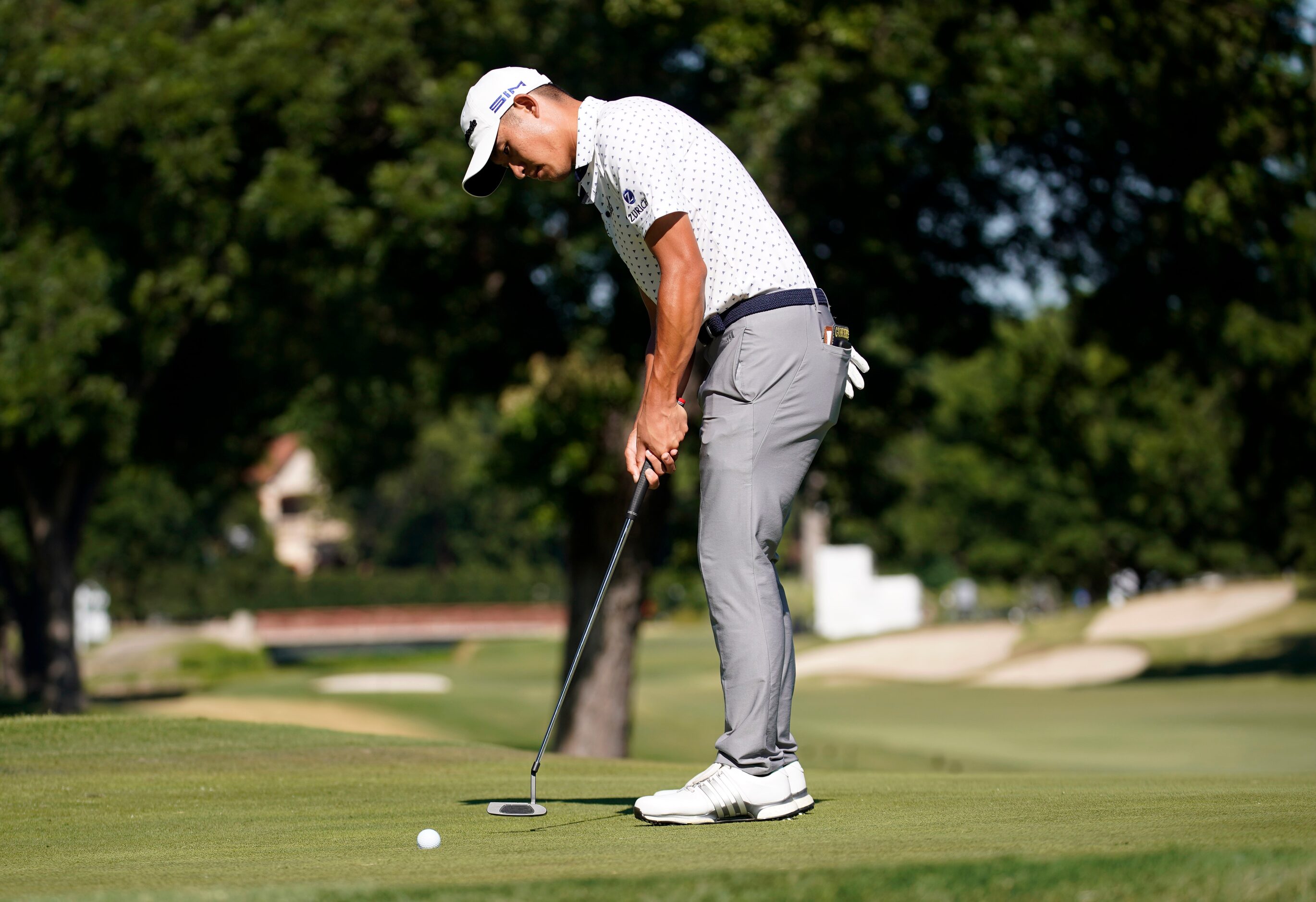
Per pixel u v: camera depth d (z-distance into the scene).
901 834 8.94
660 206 10.59
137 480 80.50
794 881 6.40
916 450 150.62
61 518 68.19
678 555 55.44
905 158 42.47
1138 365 53.19
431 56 46.00
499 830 10.09
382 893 6.39
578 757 17.31
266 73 44.22
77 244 50.62
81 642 147.25
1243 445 61.34
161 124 44.59
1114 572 151.00
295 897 6.39
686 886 6.41
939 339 51.94
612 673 51.56
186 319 53.56
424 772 15.16
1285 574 124.62
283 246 47.84
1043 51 40.72
